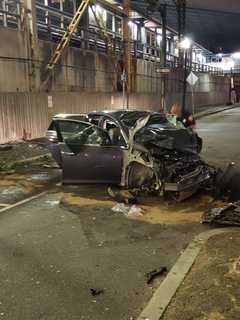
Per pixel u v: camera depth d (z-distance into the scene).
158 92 33.09
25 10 16.55
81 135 8.76
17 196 8.54
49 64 18.02
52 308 4.04
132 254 5.36
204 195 8.09
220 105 51.47
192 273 4.58
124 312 3.94
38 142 15.70
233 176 9.05
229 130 21.45
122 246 5.65
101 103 22.55
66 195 8.50
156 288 4.41
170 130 8.70
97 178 8.60
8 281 4.65
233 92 58.25
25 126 16.30
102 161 8.44
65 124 9.00
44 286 4.51
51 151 9.28
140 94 28.64
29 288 4.47
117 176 8.37
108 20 27.33
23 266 5.05
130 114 9.20
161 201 7.73
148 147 7.93
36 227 6.54
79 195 8.45
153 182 7.95
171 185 7.39
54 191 8.88
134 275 4.73
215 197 7.92
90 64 22.19
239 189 8.27
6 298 4.27
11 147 14.38
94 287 4.46
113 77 25.06
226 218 6.39
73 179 8.82
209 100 50.81
